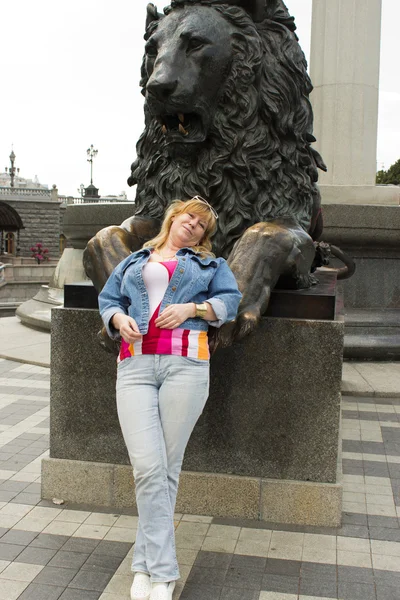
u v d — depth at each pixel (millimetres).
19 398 5344
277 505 2906
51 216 39781
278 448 2916
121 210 7461
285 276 3027
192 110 2969
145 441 2236
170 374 2268
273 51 3250
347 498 3295
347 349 6559
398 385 5707
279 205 3348
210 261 2393
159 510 2230
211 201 3271
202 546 2689
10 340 7992
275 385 2895
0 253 36781
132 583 2348
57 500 3109
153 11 3305
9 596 2336
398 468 3781
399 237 6766
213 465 2980
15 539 2746
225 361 2918
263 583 2438
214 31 2996
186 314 2254
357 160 8414
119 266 2455
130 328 2277
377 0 8438
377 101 8562
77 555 2619
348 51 8328
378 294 7004
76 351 3049
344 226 6730
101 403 3045
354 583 2449
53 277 9438
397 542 2783
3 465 3672
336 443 2867
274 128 3283
